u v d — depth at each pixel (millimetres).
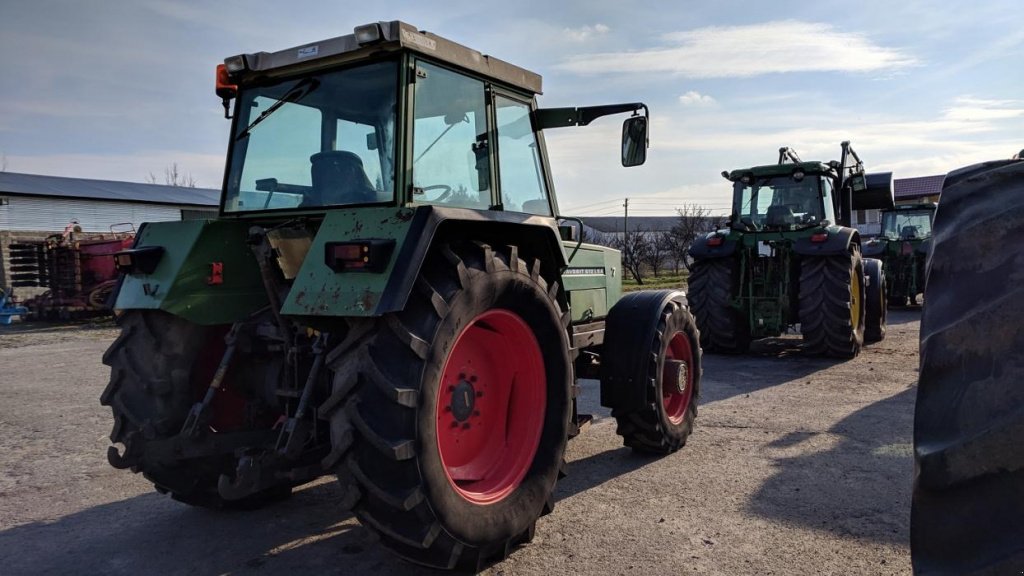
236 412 3504
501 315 2988
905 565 2896
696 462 4332
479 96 3502
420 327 2592
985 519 952
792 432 4945
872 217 32688
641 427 4309
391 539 2631
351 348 2586
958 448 986
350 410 2510
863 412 5465
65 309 14117
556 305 3275
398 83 3023
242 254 3422
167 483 3377
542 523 3424
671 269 31703
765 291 8469
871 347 9117
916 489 1035
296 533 3395
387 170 3045
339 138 3201
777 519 3398
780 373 7293
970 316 1103
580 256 4285
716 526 3336
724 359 8336
